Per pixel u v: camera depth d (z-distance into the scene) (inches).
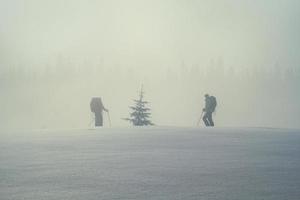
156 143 644.1
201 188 313.9
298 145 610.9
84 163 441.4
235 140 688.4
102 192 303.6
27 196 292.5
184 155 498.3
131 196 290.8
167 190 308.0
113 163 437.7
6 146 613.9
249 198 282.7
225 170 390.0
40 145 622.5
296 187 315.6
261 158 469.7
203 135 781.3
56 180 349.7
